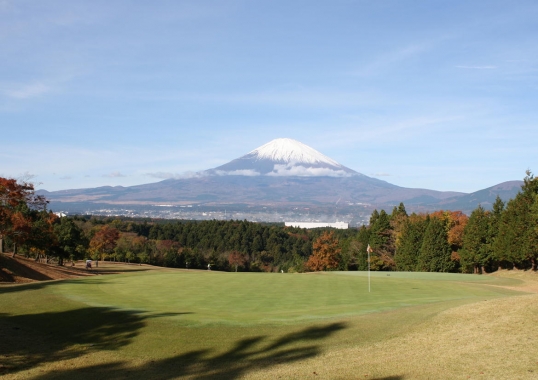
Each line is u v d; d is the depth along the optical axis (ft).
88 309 74.13
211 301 89.40
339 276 167.02
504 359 42.34
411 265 260.83
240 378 43.11
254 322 62.69
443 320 57.57
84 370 47.93
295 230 572.92
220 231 486.38
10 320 70.33
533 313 53.83
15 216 196.24
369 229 321.11
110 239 355.77
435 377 39.81
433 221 252.42
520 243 193.06
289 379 41.65
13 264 174.09
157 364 49.14
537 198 181.98
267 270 436.35
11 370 48.06
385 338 53.72
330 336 55.52
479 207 237.45
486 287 123.54
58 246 255.91
